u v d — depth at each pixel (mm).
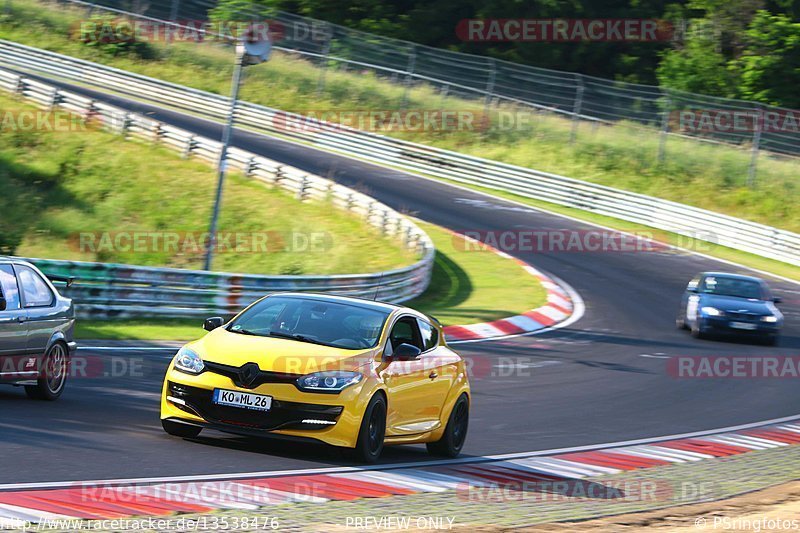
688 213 128750
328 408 29250
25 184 113812
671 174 151125
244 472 27625
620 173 152125
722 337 80000
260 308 33219
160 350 54562
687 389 56844
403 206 124875
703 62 191000
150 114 152750
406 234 102688
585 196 137750
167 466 27453
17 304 36250
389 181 139250
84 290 63625
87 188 115375
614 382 56750
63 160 120500
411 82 181750
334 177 133500
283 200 118500
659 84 198250
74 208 110312
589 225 129000
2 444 28281
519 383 53406
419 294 88250
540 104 172500
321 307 33125
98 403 37812
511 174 144000
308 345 30797
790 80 182750
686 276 107812
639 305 91875
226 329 32250
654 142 159500
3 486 23547
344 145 156375
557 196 140125
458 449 35219
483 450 36031
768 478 34000
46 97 138500
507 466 33344
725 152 156625
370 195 127062
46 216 106688
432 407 33688
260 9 197625
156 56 190125
